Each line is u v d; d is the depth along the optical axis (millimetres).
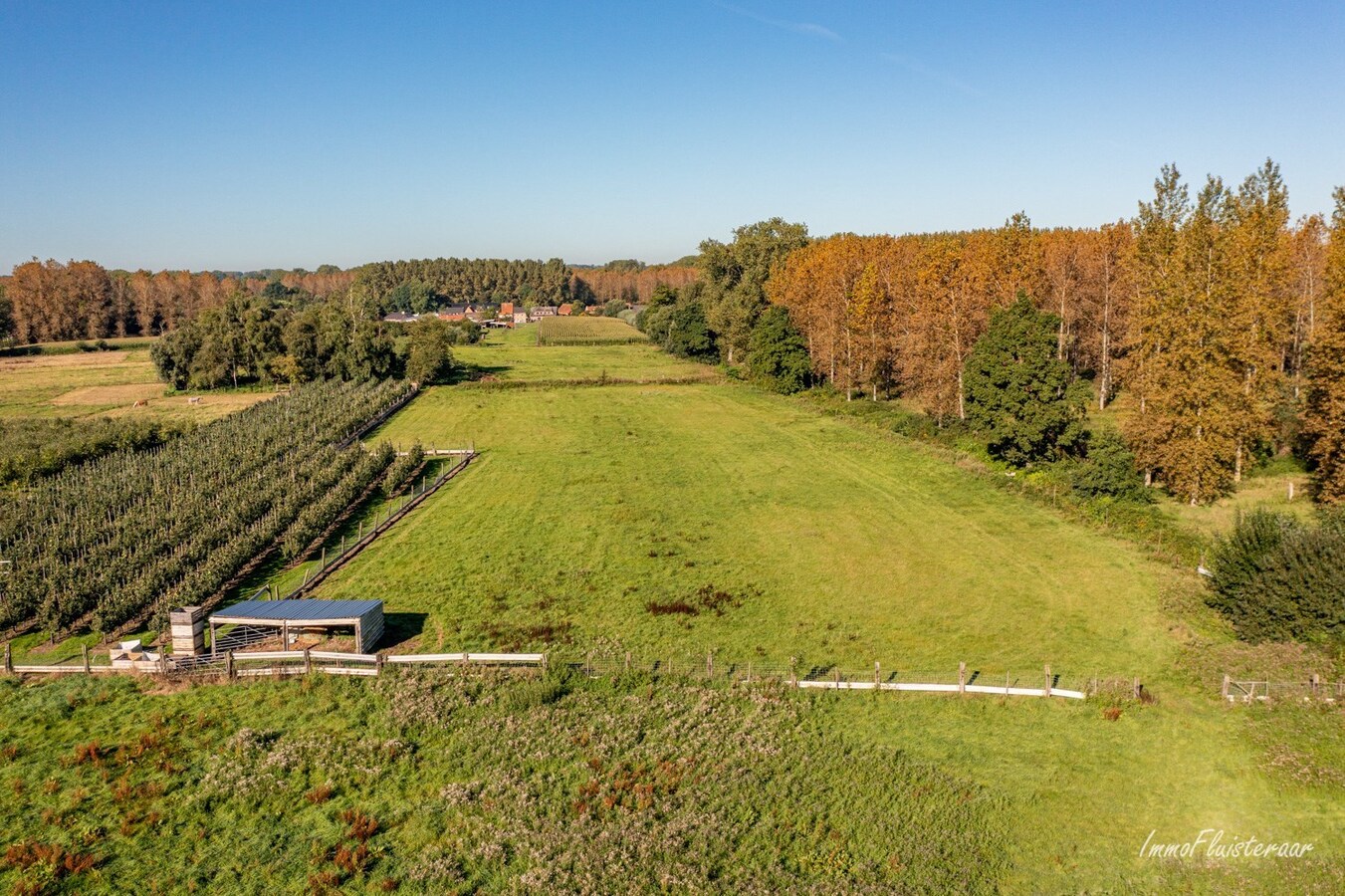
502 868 22641
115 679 33125
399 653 35719
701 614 40031
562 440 79875
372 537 51156
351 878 22203
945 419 77500
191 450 66062
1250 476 57906
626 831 24031
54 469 62781
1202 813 24672
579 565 46250
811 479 64562
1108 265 81938
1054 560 46125
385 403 94625
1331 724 28016
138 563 43281
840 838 23828
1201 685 31844
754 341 112062
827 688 32562
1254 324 54844
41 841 23516
